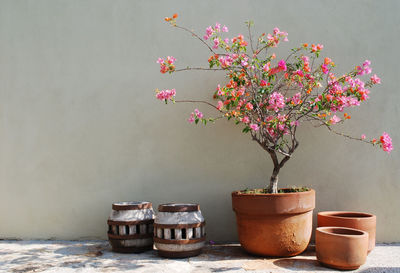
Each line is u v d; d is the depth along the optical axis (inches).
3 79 162.2
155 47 156.6
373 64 150.3
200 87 154.6
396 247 141.5
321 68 127.3
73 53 159.9
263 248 123.8
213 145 153.4
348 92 123.7
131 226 132.6
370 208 149.1
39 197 159.3
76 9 160.2
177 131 154.9
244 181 151.9
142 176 155.6
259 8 153.5
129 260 124.4
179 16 156.0
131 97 157.2
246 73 130.0
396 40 150.6
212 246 143.6
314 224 149.4
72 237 157.2
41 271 114.3
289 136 150.6
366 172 149.6
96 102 158.6
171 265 117.9
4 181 160.9
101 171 157.4
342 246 110.8
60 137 159.5
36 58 161.2
